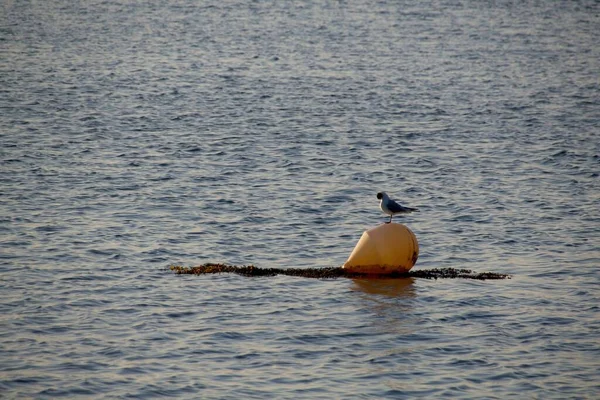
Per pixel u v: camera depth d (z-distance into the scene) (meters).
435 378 47.34
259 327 53.56
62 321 54.00
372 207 81.56
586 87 155.38
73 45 199.25
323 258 67.31
